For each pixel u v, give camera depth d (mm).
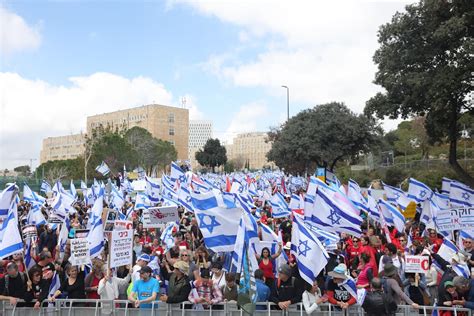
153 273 11133
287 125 52906
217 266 10289
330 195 11750
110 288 9523
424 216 16406
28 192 22750
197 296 9094
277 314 8930
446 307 8648
